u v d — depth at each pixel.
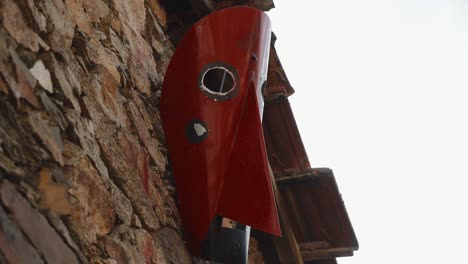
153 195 4.42
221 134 4.59
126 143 4.30
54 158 3.44
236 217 4.50
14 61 3.33
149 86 5.07
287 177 6.05
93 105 4.07
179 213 4.64
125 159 4.22
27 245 3.03
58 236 3.28
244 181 4.57
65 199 3.43
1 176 3.02
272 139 6.16
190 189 4.55
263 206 4.53
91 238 3.55
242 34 4.92
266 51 5.09
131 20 5.23
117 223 3.86
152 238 4.17
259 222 4.50
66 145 3.61
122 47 4.87
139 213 4.13
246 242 4.68
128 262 3.77
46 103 3.53
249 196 4.55
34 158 3.29
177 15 6.04
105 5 4.86
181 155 4.61
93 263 3.50
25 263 2.98
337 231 6.26
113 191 3.89
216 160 4.54
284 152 6.16
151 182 4.46
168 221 4.49
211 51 4.82
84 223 3.52
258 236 6.34
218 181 4.52
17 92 3.29
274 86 6.09
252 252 6.13
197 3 5.87
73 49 4.20
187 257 4.54
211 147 4.56
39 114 3.44
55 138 3.50
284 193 6.16
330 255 6.30
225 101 4.67
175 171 4.62
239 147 4.64
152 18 5.66
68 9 4.21
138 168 4.35
